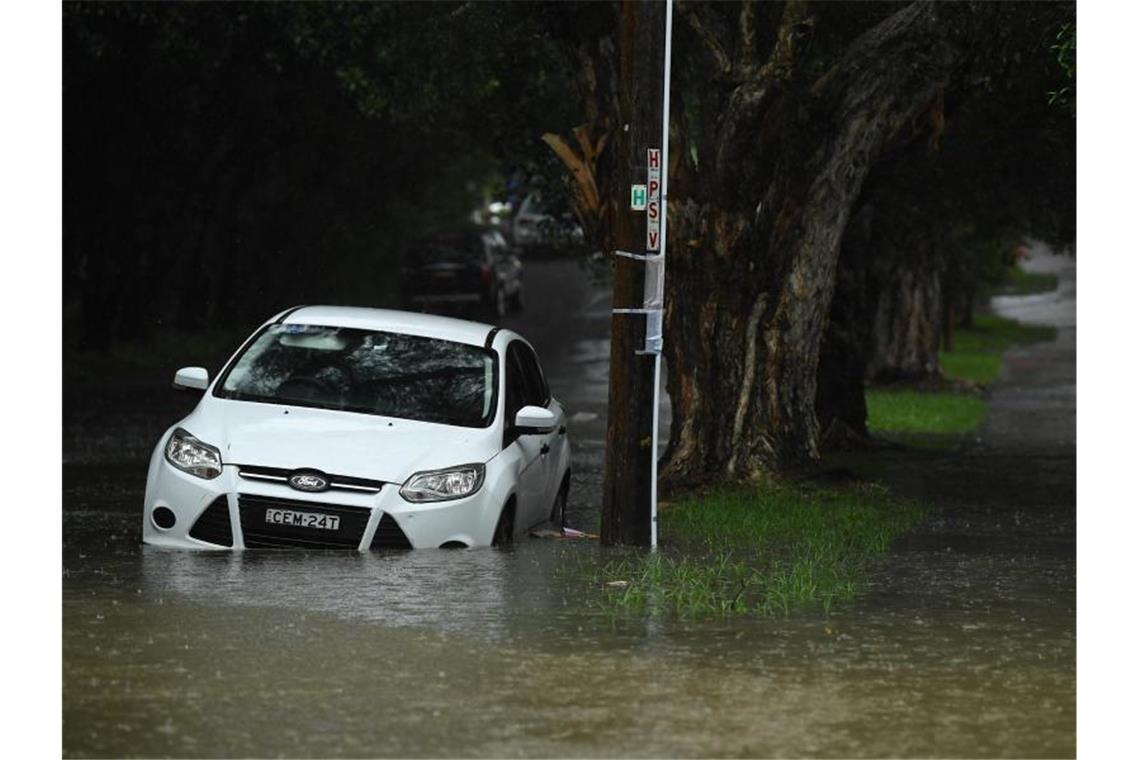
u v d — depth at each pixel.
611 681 20.02
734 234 43.41
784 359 44.28
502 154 72.69
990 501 47.06
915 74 43.38
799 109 43.19
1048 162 61.03
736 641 22.64
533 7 43.81
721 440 44.38
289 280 107.62
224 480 30.17
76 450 53.88
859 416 66.62
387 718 18.12
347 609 24.50
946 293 135.38
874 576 29.48
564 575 28.02
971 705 19.05
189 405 72.75
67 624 23.11
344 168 96.81
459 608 24.72
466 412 32.62
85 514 37.56
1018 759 16.84
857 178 43.94
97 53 75.06
